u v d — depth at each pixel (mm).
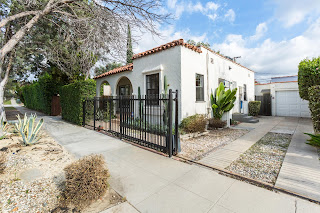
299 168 3607
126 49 5562
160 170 3521
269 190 2777
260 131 7945
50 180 3100
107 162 3939
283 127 9016
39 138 5672
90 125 8383
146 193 2652
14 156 4195
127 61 5852
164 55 7574
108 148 5043
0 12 6992
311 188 2789
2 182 2973
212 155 4539
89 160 2725
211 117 9008
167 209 2260
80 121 8750
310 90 5637
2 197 2529
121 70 9836
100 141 5836
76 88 9133
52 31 8500
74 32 5867
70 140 5965
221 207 2295
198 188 2805
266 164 3891
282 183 2965
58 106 14898
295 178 3154
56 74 12727
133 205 2354
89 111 8938
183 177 3205
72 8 5516
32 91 21500
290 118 13250
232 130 8227
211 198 2512
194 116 7230
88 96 8867
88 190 2359
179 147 4656
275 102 15117
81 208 2303
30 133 5215
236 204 2361
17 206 2338
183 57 7078
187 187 2836
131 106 5809
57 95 15188
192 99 7562
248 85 14367
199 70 8125
